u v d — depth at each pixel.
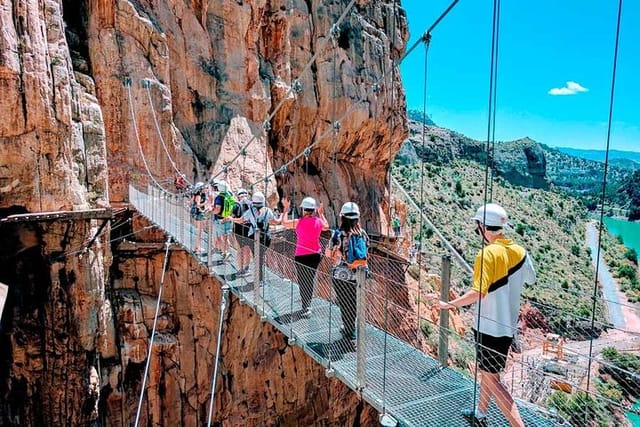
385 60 30.50
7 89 12.46
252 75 21.30
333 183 26.91
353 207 6.32
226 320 17.53
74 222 13.80
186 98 19.20
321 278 6.99
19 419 13.42
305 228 7.50
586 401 4.00
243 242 9.26
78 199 13.90
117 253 16.14
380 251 26.47
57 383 13.73
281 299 8.23
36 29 13.12
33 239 13.55
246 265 9.53
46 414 13.67
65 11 16.55
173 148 17.92
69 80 14.10
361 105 27.17
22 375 13.54
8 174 12.73
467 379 5.48
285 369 20.11
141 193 15.72
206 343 17.06
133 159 16.91
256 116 21.33
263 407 19.25
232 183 19.66
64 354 13.77
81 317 13.94
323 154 26.78
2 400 13.27
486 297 4.19
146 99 17.14
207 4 20.00
